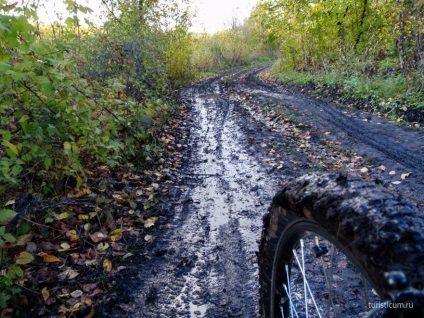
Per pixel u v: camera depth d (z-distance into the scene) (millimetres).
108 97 5348
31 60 3006
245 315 2465
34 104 3418
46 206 3387
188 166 5824
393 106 8570
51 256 3023
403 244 802
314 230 1200
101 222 3723
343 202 1001
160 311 2549
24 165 3764
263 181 5039
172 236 3582
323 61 15391
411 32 10172
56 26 4223
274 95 13500
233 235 3582
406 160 5477
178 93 15133
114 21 8820
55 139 3713
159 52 10992
